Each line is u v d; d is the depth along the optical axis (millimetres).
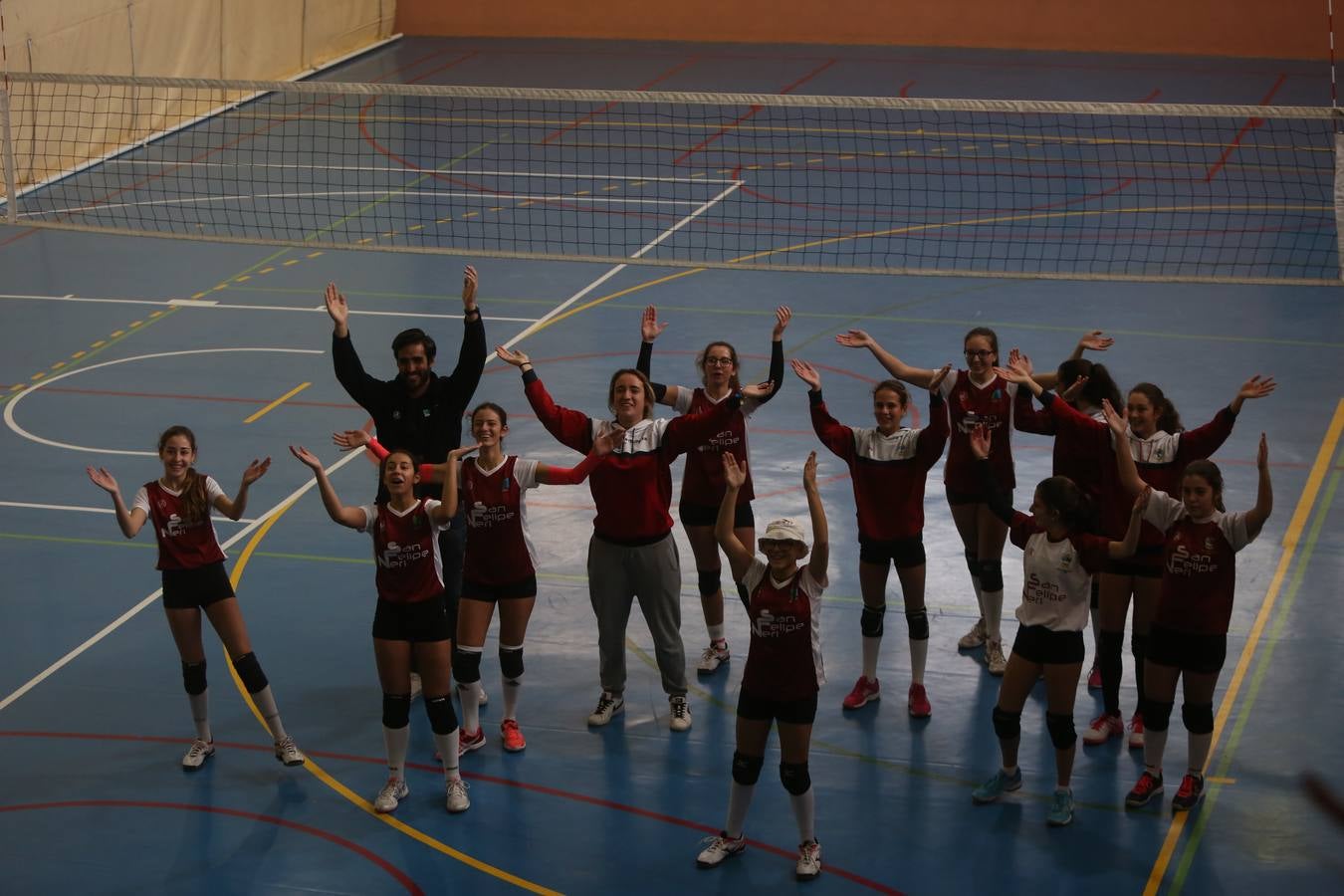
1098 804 7277
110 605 9438
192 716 7875
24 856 6906
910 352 14078
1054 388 9102
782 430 12273
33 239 18750
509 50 30047
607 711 8164
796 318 15320
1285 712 8008
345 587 9727
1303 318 14898
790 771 6633
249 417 12734
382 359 14227
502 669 7875
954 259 17031
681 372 13586
